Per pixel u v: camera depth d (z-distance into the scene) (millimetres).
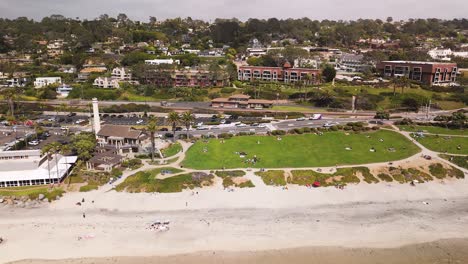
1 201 101938
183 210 96812
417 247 82250
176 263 76062
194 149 139375
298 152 135125
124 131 142875
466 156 130750
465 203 102500
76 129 174000
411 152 134375
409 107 199875
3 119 188750
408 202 102750
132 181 110812
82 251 79875
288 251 80062
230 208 97812
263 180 112750
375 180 114500
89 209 97375
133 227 88688
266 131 159375
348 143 144375
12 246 81688
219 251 79875
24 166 116562
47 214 95250
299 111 197375
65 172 115625
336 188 109688
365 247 81875
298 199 103062
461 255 79750
